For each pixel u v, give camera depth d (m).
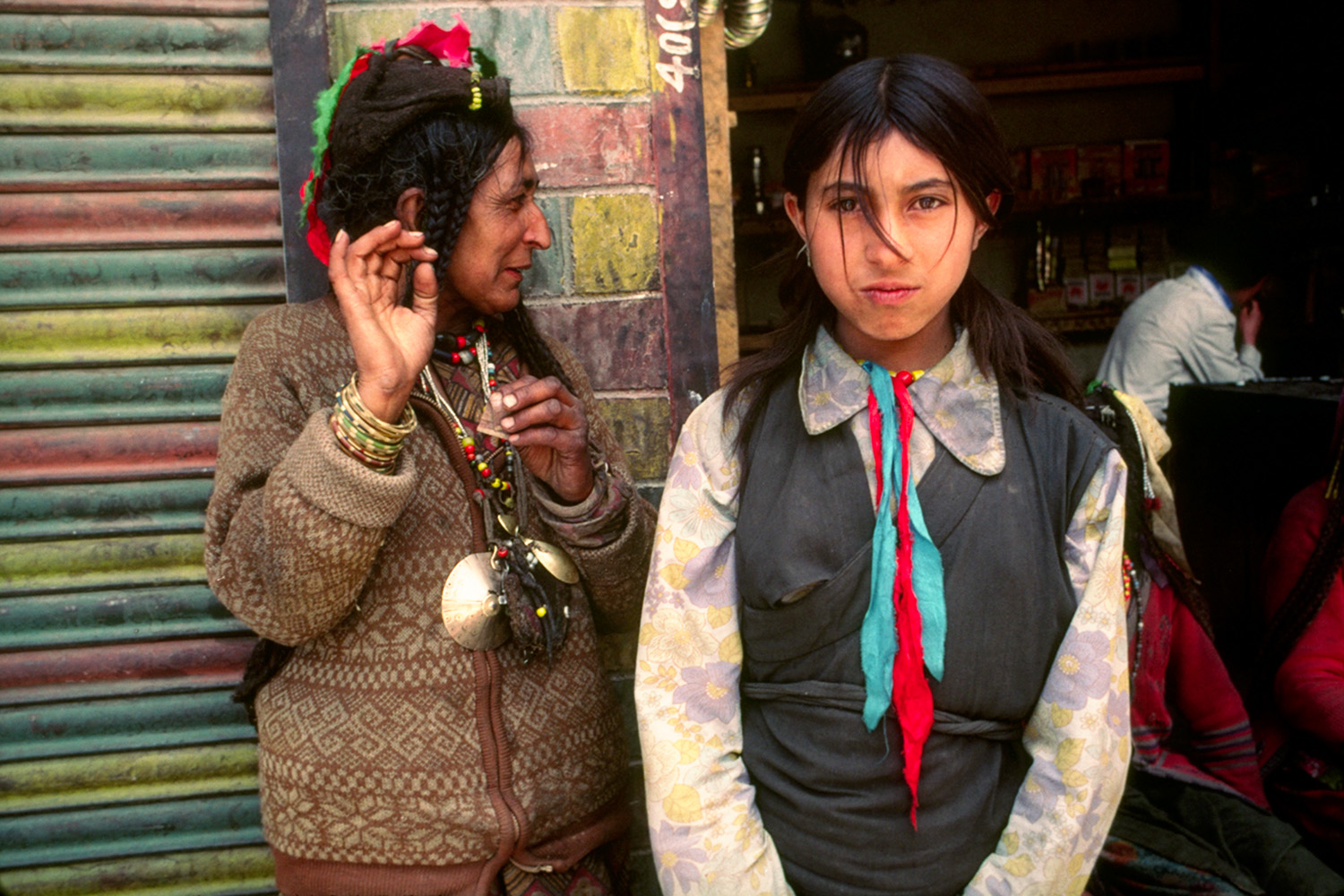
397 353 0.86
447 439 1.02
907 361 0.91
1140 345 3.25
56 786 1.32
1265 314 4.13
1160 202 4.09
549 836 1.03
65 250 1.27
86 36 1.26
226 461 0.95
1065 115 4.31
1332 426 1.99
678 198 1.40
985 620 0.84
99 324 1.29
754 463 0.92
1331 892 1.30
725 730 0.92
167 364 1.30
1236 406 2.30
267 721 0.99
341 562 0.87
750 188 4.06
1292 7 3.90
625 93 1.39
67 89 1.26
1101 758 0.84
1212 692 1.54
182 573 1.32
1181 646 1.55
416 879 0.97
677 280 1.41
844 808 0.87
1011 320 0.94
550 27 1.36
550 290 1.39
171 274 1.30
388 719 0.96
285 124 1.28
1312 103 3.70
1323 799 1.57
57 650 1.30
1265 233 3.23
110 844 1.33
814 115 0.84
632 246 1.40
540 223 1.04
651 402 1.42
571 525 1.04
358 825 0.96
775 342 0.98
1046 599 0.85
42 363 1.27
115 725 1.32
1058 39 4.27
